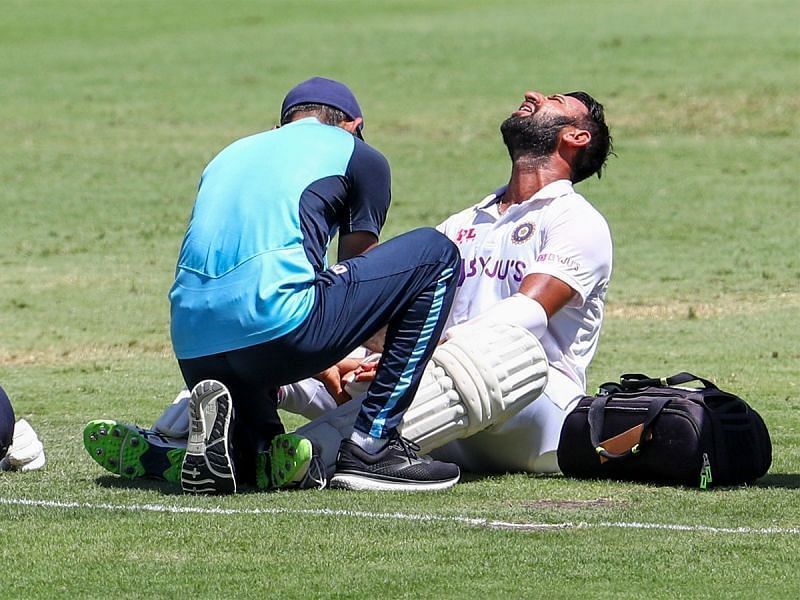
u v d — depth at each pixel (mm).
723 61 94875
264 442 18938
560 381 20500
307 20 127188
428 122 82000
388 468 18688
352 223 18984
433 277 18578
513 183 21453
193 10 134875
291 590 14039
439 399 19000
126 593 13977
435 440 19156
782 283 45594
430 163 71688
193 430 18094
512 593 13945
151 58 106438
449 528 16359
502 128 21609
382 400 18672
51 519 16812
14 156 74188
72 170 70938
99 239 56125
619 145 74938
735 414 19219
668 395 19297
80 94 92438
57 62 105312
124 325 40625
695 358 33594
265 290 17859
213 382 17812
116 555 15250
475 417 19109
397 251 18422
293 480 18469
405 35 113812
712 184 65375
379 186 19078
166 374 32594
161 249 54344
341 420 19453
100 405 28016
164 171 70875
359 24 123125
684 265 49156
